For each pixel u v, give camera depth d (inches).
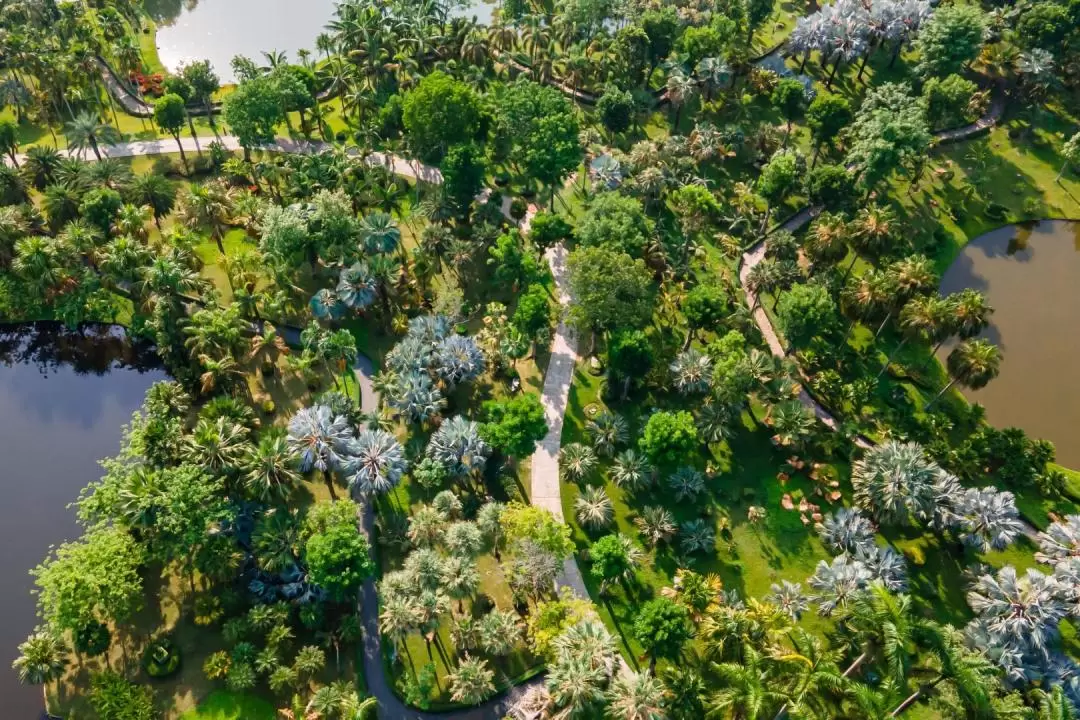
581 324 4247.0
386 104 5920.3
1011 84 6441.9
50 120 5925.2
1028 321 4936.0
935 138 5428.2
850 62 6727.4
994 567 3715.6
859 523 3644.2
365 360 4495.6
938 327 4087.1
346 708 3006.9
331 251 4660.4
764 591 3602.4
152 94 6294.3
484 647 3282.5
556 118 5182.1
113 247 4362.7
